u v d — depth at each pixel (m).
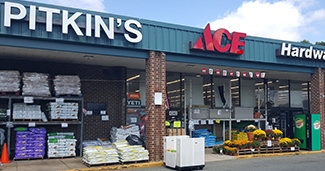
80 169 11.28
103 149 12.20
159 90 13.27
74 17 11.64
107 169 11.59
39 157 13.42
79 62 15.71
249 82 20.61
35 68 15.24
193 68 17.16
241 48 15.38
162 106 13.27
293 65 17.11
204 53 14.43
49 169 11.28
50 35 11.41
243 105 20.19
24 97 13.34
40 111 13.79
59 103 14.05
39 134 13.54
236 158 14.44
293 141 16.61
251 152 15.36
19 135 13.22
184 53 13.97
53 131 15.41
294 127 18.06
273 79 21.50
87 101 16.25
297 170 11.50
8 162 12.59
